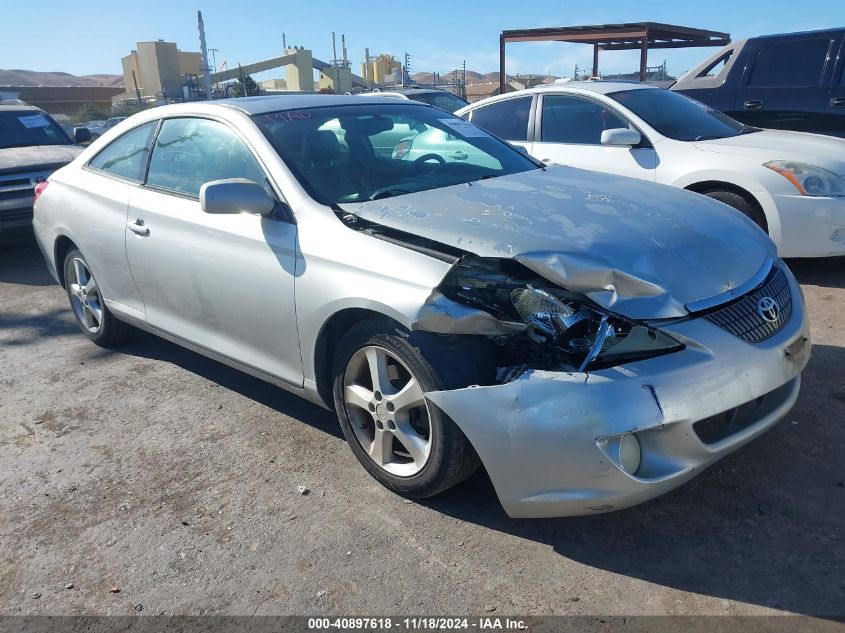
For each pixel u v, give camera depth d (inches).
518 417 96.9
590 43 594.2
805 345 115.3
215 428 147.4
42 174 308.3
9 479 132.7
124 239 163.8
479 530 110.0
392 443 118.9
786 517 108.1
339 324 123.4
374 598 97.5
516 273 108.4
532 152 256.8
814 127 295.3
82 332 208.2
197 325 151.7
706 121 245.3
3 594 103.1
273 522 114.9
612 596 95.2
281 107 150.3
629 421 92.6
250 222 133.1
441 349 106.4
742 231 122.1
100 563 108.1
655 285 100.2
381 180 137.8
